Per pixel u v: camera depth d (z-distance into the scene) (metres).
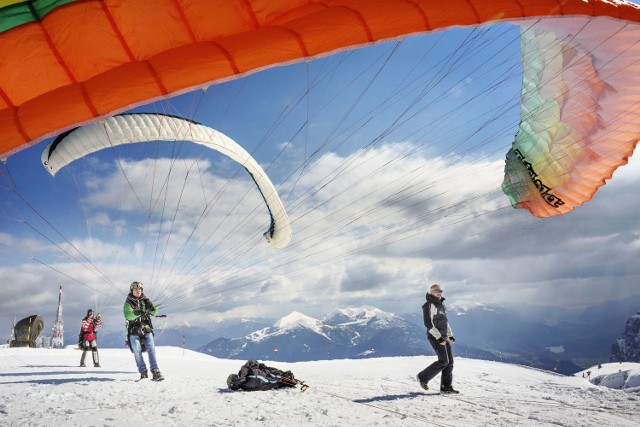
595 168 11.09
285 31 5.46
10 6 4.98
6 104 5.02
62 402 7.29
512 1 6.21
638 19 6.93
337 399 7.92
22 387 8.95
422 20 5.80
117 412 6.48
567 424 6.18
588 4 6.61
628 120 10.12
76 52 5.09
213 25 5.47
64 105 4.91
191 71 5.14
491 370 14.30
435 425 6.00
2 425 5.67
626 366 32.75
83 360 14.65
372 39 5.62
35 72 5.00
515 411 7.06
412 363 15.34
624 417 6.75
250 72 5.33
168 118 10.61
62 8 5.03
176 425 5.76
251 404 7.24
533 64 11.05
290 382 9.12
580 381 12.90
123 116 10.17
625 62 9.12
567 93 10.62
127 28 5.20
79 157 10.05
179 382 10.05
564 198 11.73
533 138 11.74
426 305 9.10
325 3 5.86
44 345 28.34
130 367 14.78
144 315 10.62
